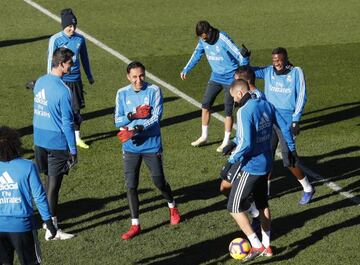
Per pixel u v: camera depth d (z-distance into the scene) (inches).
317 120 628.4
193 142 571.8
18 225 338.0
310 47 848.3
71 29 560.4
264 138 386.6
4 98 674.8
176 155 548.4
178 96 690.2
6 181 334.3
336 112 645.9
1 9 1030.4
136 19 979.3
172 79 739.4
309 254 403.2
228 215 451.2
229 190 432.5
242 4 1064.2
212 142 576.4
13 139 337.1
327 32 911.7
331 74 753.6
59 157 419.2
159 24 953.5
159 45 859.4
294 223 439.5
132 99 422.6
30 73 752.3
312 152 553.0
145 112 414.0
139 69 416.5
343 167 523.5
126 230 433.7
